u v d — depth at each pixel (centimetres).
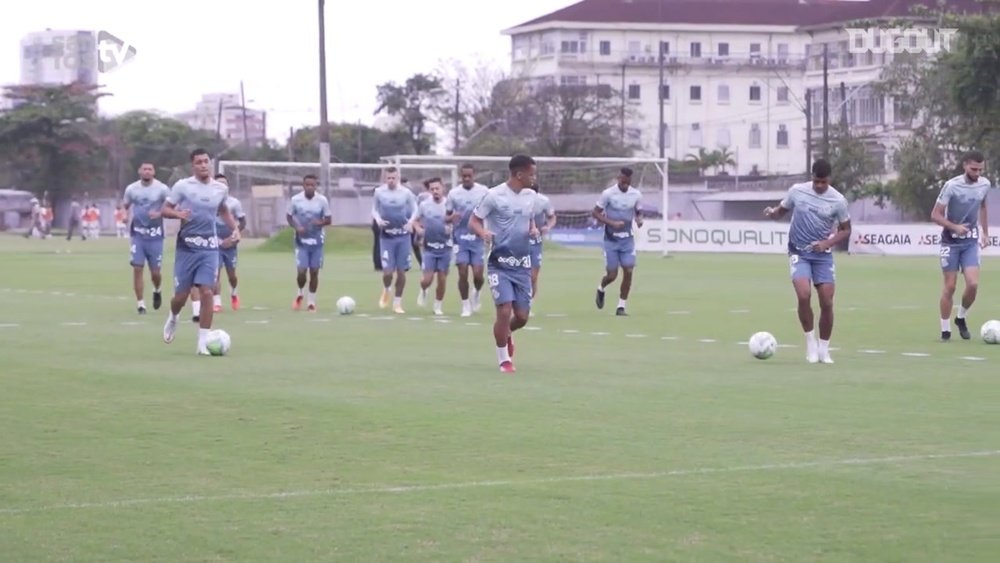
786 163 16500
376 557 1134
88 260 7000
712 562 1116
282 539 1192
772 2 16775
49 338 2891
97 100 15062
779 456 1561
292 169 9488
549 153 13788
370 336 2959
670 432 1720
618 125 14962
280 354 2592
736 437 1684
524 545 1170
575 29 16412
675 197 11944
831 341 2881
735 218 11600
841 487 1391
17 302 4000
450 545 1170
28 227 13900
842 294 4422
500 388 2117
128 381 2191
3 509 1310
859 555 1138
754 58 16438
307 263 3744
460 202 3559
